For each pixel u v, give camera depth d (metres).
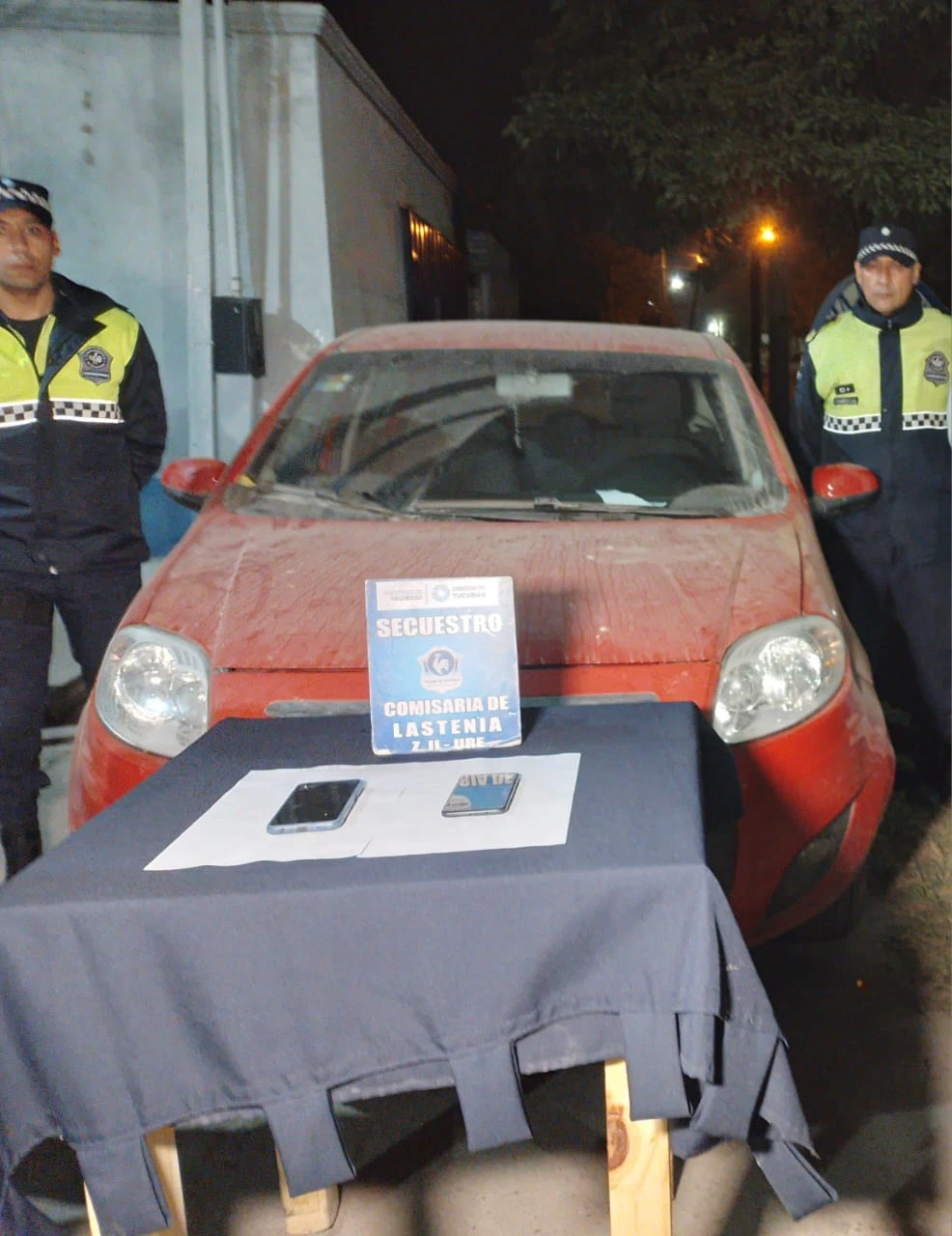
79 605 3.46
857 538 3.90
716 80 9.06
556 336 3.77
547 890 1.41
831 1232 2.07
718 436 3.38
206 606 2.56
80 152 6.30
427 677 1.83
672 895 1.42
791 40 9.05
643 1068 1.44
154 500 6.48
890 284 3.76
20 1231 1.46
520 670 2.36
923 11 8.68
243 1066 1.42
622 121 9.02
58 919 1.39
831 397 3.94
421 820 1.58
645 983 1.44
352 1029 1.43
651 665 2.38
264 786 1.72
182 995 1.41
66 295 3.40
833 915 2.83
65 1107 1.41
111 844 1.54
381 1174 2.25
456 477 3.26
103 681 2.53
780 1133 1.47
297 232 6.47
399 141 8.76
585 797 1.63
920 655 3.86
